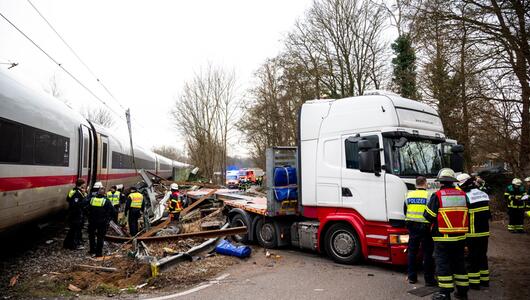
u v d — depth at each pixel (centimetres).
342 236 768
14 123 736
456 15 1183
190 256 794
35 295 589
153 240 965
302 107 857
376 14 2456
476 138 1513
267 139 3766
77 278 679
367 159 676
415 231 623
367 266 748
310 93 2867
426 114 780
